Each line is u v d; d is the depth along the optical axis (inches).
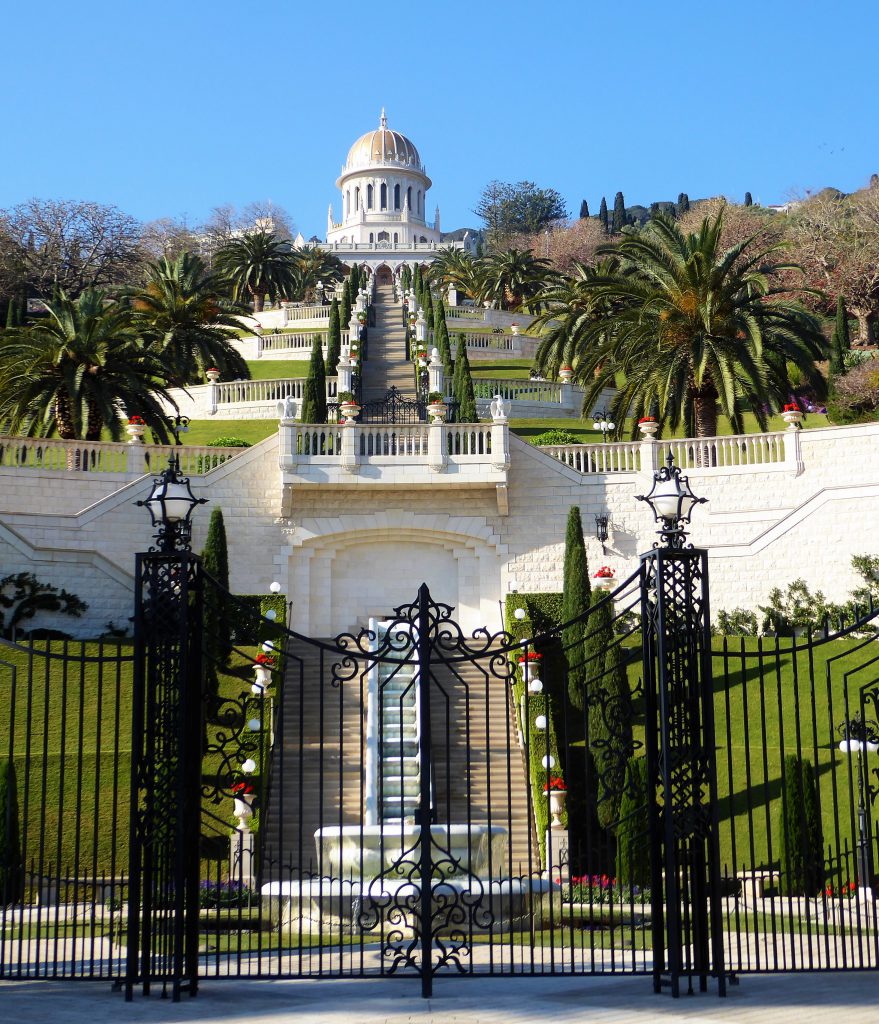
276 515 1647.4
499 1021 477.7
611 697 612.1
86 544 1573.6
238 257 4020.7
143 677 572.7
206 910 836.6
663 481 601.3
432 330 2947.8
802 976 585.9
